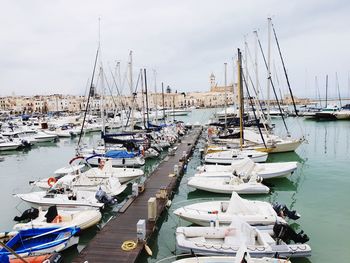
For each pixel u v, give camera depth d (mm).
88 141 47875
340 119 60562
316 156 29703
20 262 9859
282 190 19281
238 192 17266
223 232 11547
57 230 11594
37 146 44031
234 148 27688
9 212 16750
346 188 19500
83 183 17531
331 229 13477
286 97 101000
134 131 33781
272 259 9289
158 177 20750
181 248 10719
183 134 45188
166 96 153875
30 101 158000
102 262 9961
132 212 14328
